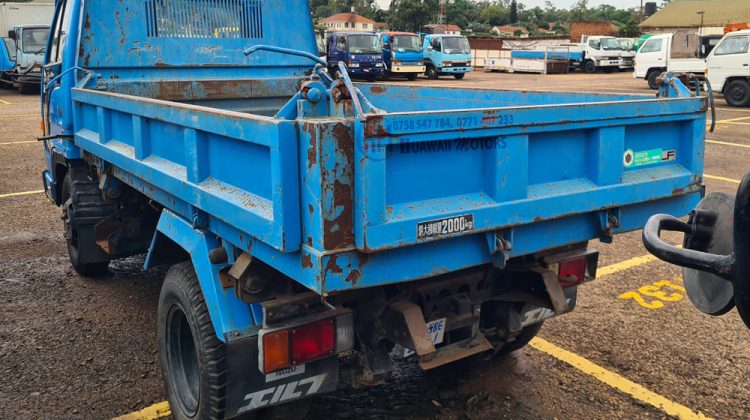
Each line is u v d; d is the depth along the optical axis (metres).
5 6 24.75
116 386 3.93
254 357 2.89
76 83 5.01
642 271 5.91
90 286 5.62
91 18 4.97
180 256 3.74
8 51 24.47
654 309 5.02
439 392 3.78
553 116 2.79
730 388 3.85
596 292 5.39
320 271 2.26
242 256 2.77
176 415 3.39
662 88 3.61
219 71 5.61
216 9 5.52
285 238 2.32
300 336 2.68
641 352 4.30
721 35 21.92
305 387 2.94
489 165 2.68
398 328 2.80
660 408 3.64
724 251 2.09
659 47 23.12
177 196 3.19
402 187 2.45
